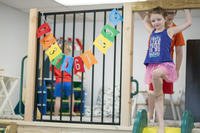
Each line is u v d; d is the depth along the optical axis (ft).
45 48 10.80
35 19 10.99
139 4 9.42
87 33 19.54
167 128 8.19
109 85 18.72
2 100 13.66
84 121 10.47
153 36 8.64
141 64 18.43
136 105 15.67
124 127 9.36
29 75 10.94
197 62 14.57
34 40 10.98
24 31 18.16
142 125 8.20
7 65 16.72
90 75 19.22
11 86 13.84
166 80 8.32
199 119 13.93
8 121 10.75
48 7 17.06
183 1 8.74
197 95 14.21
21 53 17.85
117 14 9.83
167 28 8.57
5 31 16.62
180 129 7.97
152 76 8.27
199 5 8.61
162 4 8.96
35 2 16.17
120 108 9.59
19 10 17.70
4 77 13.34
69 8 17.12
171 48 8.78
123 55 9.66
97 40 9.93
